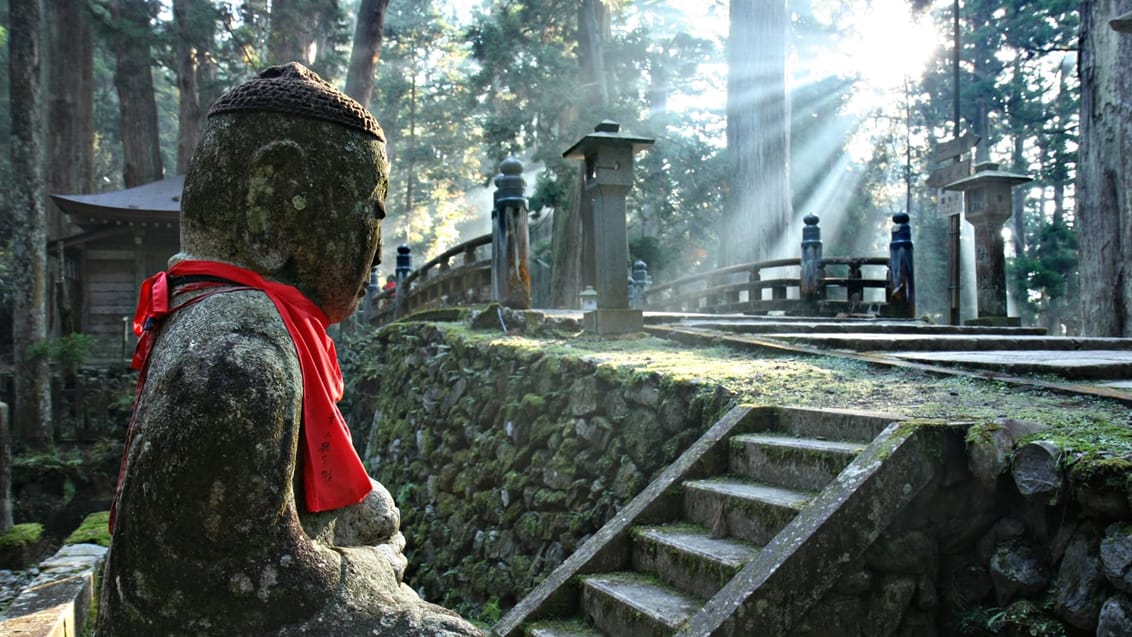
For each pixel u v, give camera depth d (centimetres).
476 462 676
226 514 169
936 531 310
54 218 2264
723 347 627
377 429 1044
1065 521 277
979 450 300
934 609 307
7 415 691
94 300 2061
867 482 297
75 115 2295
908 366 506
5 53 2488
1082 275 1180
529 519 556
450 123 3694
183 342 185
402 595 194
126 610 173
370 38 1697
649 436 473
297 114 207
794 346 594
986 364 494
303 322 200
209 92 2503
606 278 709
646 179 2247
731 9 1730
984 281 1008
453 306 964
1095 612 256
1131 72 1098
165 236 2064
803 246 1128
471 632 183
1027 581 280
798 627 286
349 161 212
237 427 171
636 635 325
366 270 221
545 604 369
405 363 991
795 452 362
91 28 2217
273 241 205
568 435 548
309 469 194
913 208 3600
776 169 1673
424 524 766
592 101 2211
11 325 2256
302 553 178
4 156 2527
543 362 610
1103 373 465
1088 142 1164
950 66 3378
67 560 504
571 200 2112
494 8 2812
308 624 174
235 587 169
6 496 685
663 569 362
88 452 1443
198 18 2144
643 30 2652
